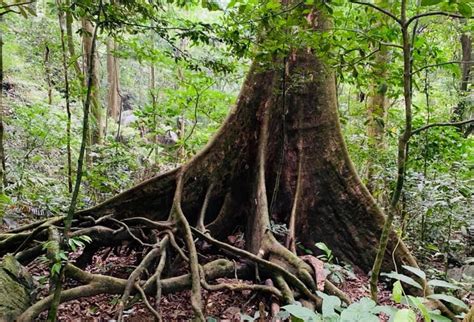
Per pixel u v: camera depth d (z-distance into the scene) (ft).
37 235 13.78
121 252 17.21
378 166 21.47
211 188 17.63
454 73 17.24
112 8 10.59
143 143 31.35
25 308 10.93
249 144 18.30
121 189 25.48
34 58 29.99
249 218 17.60
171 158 32.27
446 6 8.28
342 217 16.93
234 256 15.26
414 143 20.08
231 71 15.84
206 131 33.32
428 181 17.11
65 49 24.16
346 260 16.58
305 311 6.90
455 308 12.46
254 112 18.28
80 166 8.83
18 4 12.35
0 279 10.94
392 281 15.08
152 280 12.16
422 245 18.31
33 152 27.55
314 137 17.75
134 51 22.77
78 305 12.69
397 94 16.40
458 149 20.99
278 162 18.10
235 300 13.47
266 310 12.32
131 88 65.57
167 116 31.07
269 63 16.16
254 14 12.51
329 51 12.98
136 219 15.55
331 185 17.29
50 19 30.53
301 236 17.12
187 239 14.40
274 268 12.98
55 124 25.02
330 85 18.12
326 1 10.69
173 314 12.89
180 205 16.30
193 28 12.97
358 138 24.81
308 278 12.66
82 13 10.37
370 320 6.07
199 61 15.30
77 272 11.30
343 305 11.87
